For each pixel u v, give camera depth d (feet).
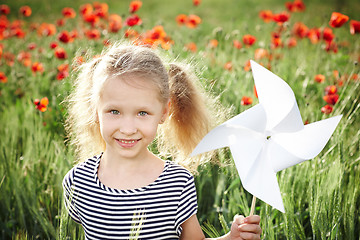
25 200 8.35
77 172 5.93
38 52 15.98
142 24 13.32
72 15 17.69
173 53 11.04
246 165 4.73
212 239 5.67
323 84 12.64
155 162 5.80
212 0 47.16
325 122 4.69
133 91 5.23
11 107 12.82
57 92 12.01
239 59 15.02
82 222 5.87
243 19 31.89
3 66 16.42
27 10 18.29
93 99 5.69
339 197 6.90
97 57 6.61
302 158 4.66
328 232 6.83
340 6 32.76
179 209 5.58
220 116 7.44
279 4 40.81
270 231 6.75
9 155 9.42
